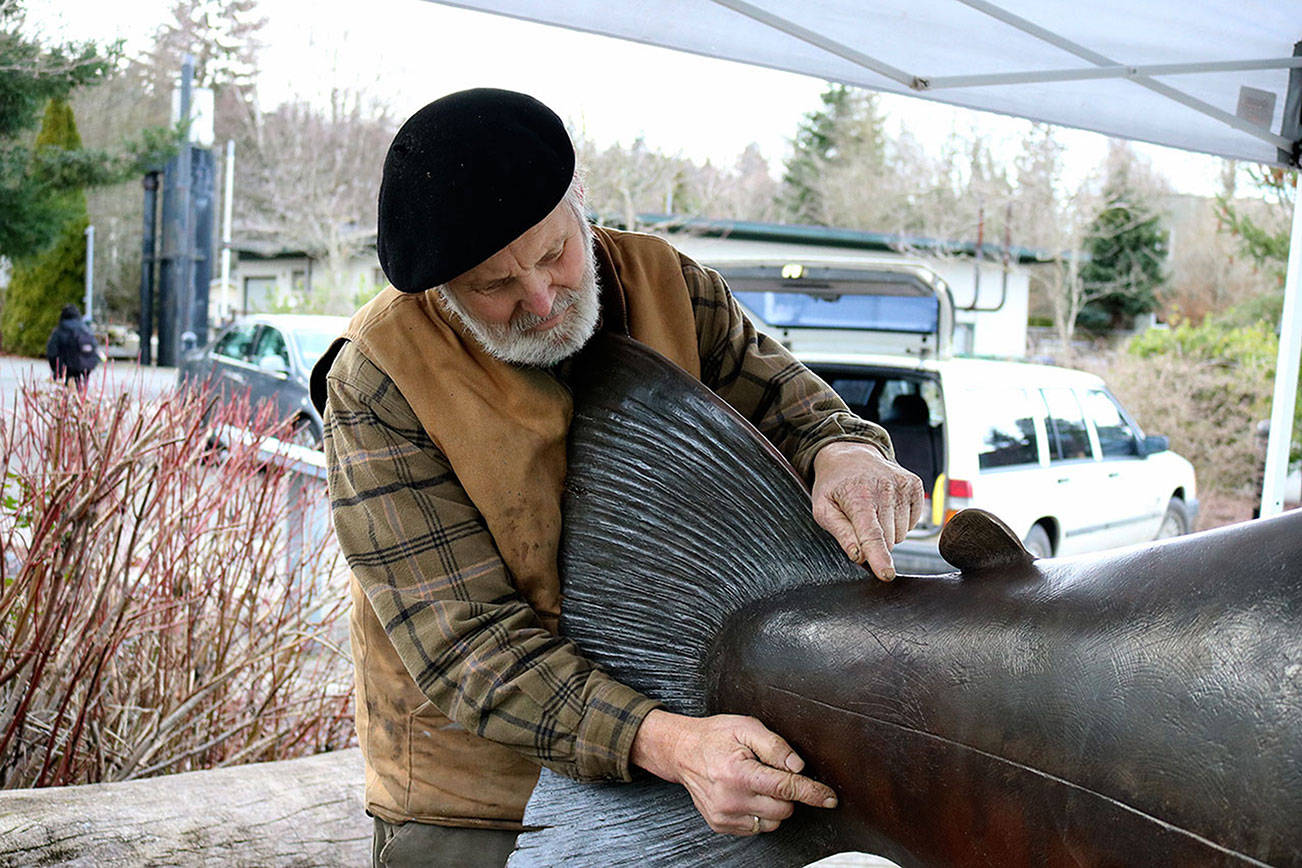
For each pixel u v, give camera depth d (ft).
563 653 4.53
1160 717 3.13
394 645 4.63
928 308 22.58
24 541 9.18
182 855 7.41
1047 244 56.54
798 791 4.02
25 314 49.60
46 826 7.27
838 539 4.33
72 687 8.59
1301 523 3.13
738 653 4.45
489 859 5.04
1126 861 3.17
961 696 3.67
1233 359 43.14
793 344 23.65
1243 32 9.43
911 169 58.13
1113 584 3.47
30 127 36.86
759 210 62.28
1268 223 50.26
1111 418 22.89
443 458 4.75
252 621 10.06
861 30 9.27
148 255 38.50
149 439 9.01
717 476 4.61
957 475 18.54
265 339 23.66
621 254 5.16
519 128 4.23
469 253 4.19
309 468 10.79
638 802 4.57
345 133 60.64
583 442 4.91
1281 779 2.85
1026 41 9.39
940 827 3.73
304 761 8.66
